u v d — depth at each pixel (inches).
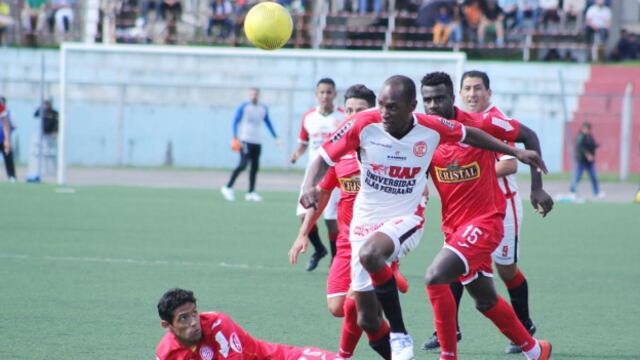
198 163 3476.9
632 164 3248.0
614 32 3976.4
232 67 3565.5
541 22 3786.9
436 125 698.2
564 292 1181.7
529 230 1841.8
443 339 737.6
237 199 2333.9
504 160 860.0
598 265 1407.5
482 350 871.7
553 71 3582.7
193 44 3722.9
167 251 1469.0
